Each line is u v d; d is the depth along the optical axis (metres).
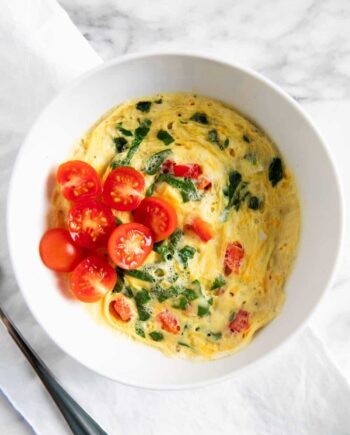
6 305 0.41
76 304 0.38
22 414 0.41
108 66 0.36
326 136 0.43
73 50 0.41
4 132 0.41
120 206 0.38
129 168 0.38
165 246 0.39
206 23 0.43
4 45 0.41
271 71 0.43
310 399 0.41
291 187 0.38
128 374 0.37
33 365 0.40
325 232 0.37
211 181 0.39
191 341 0.39
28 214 0.37
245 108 0.38
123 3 0.43
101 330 0.38
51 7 0.41
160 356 0.38
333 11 0.43
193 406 0.41
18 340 0.41
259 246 0.39
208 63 0.37
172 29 0.43
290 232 0.39
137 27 0.43
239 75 0.37
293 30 0.44
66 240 0.38
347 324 0.42
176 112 0.39
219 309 0.39
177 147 0.39
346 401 0.41
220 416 0.41
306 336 0.41
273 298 0.38
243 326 0.38
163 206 0.38
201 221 0.38
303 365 0.41
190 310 0.38
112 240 0.37
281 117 0.37
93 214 0.38
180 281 0.38
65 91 0.36
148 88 0.38
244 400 0.41
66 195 0.38
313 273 0.37
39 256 0.38
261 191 0.39
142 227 0.38
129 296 0.39
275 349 0.37
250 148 0.39
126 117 0.39
